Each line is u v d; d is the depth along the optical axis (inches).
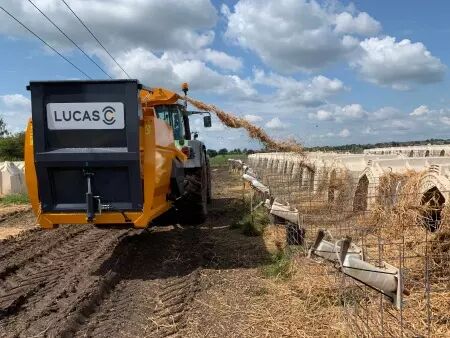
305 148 461.1
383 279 153.7
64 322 205.2
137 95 258.5
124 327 207.0
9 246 369.7
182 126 430.3
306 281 234.1
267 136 402.0
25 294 245.6
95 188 269.4
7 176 719.7
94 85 258.7
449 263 212.1
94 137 263.6
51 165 265.0
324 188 414.9
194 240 367.2
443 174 266.8
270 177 517.0
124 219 272.1
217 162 2271.2
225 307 222.1
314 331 185.5
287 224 308.2
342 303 204.4
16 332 199.6
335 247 164.6
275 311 210.4
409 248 229.3
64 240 385.7
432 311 176.7
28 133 267.6
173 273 284.7
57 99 260.8
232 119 391.9
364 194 382.9
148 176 270.1
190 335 195.2
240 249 332.8
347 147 807.7
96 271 282.7
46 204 272.1
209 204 573.3
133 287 262.8
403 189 301.6
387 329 164.6
